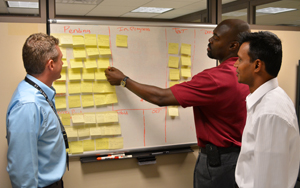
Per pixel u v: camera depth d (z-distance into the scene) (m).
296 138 0.96
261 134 0.96
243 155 1.08
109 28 1.77
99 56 1.76
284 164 0.93
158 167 1.97
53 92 1.27
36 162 1.11
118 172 1.88
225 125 1.50
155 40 1.87
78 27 1.71
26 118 1.09
